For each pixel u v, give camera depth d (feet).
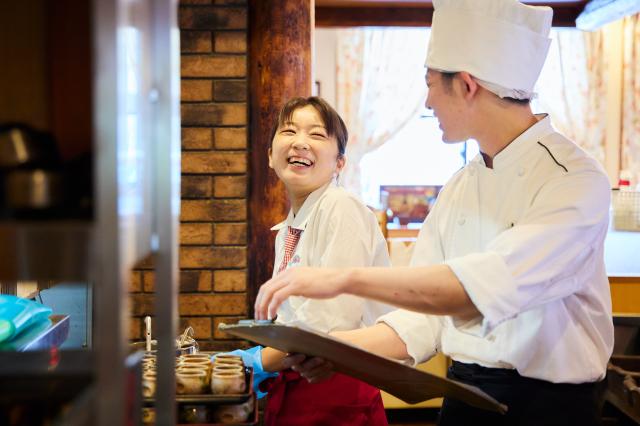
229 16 9.93
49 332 5.26
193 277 10.16
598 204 4.46
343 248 5.97
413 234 23.35
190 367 5.03
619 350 9.21
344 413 5.63
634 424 7.41
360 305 5.89
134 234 2.66
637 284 11.25
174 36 3.16
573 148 4.73
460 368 5.17
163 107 3.05
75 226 2.33
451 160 27.43
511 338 4.72
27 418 2.74
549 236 4.27
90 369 3.30
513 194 4.84
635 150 26.07
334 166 6.64
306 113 6.45
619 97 26.35
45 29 2.71
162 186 3.05
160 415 3.16
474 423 5.04
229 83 9.99
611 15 14.82
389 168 27.37
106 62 2.31
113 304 2.36
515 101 4.84
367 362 4.11
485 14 4.67
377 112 26.50
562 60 26.32
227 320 10.18
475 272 4.09
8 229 2.34
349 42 26.25
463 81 4.79
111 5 2.31
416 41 26.55
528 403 4.74
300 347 4.19
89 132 2.72
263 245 10.21
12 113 2.71
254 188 10.22
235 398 4.62
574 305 4.70
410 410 14.65
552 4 15.89
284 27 10.03
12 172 2.41
